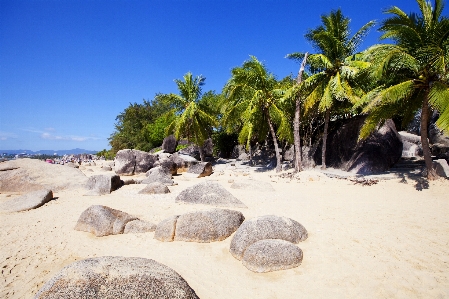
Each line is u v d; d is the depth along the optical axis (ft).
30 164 43.86
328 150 65.00
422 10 38.52
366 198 32.78
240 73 60.75
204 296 12.86
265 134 73.26
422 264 14.97
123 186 43.55
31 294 13.12
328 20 55.93
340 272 14.42
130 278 10.22
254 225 17.95
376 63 38.96
